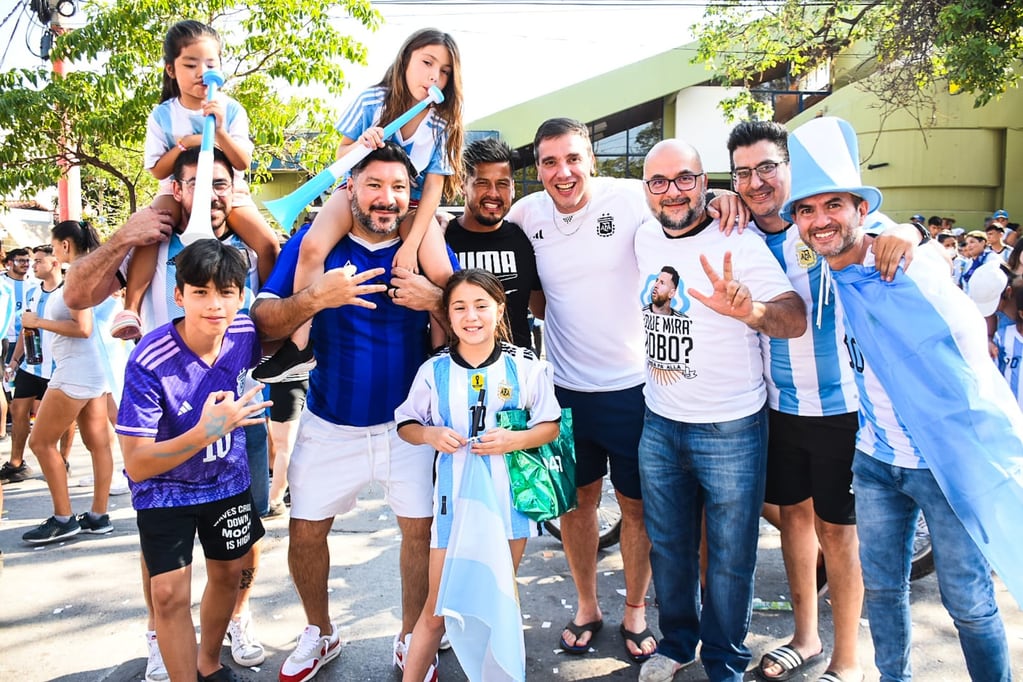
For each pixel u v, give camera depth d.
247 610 3.26
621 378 3.27
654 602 3.75
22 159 8.16
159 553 2.50
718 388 2.76
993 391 2.27
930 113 14.42
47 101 7.79
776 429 2.97
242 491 2.74
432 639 2.72
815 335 2.79
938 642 3.30
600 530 4.70
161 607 2.50
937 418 2.27
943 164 14.57
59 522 4.61
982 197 14.80
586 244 3.23
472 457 2.71
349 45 8.87
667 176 2.69
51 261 5.76
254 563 3.18
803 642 3.15
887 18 12.33
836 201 2.40
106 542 4.59
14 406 5.94
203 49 3.05
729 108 14.84
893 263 2.34
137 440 2.40
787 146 2.64
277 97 9.26
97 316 4.62
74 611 3.66
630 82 18.20
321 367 2.99
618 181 3.31
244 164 3.13
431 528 2.98
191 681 2.54
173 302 2.93
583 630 3.33
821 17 13.17
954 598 2.40
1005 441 2.23
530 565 4.24
